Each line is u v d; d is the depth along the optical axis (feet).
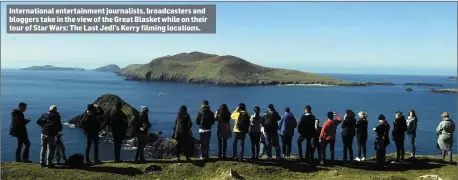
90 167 47.19
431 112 319.27
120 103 50.83
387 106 384.06
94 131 49.57
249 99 479.00
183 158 55.47
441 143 55.26
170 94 556.10
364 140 55.26
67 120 207.51
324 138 53.36
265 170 48.78
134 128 50.72
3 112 248.32
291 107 359.87
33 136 153.38
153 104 366.84
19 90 527.81
